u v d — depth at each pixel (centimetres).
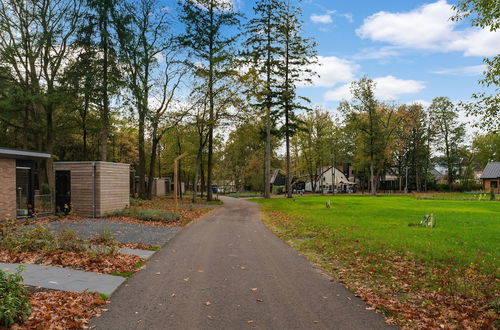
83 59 2325
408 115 5975
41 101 2270
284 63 3816
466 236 1214
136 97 2506
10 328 428
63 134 3006
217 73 3061
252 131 3334
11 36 2361
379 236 1211
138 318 495
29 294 546
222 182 7125
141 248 1000
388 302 573
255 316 510
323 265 831
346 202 3325
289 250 1018
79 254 808
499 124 785
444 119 6750
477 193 5150
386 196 5009
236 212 2330
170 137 4119
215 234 1303
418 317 513
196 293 610
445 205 2891
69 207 1727
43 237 877
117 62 2367
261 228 1513
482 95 777
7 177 1484
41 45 2305
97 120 3023
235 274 739
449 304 569
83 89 2308
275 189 6725
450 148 6906
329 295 611
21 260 751
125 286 643
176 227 1480
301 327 474
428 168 7231
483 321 495
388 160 6412
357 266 812
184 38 2994
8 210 1484
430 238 1173
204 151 4378
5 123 2580
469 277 719
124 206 1919
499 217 1895
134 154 4481
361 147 6156
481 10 727
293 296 602
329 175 8062
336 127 6125
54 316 477
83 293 574
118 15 2312
